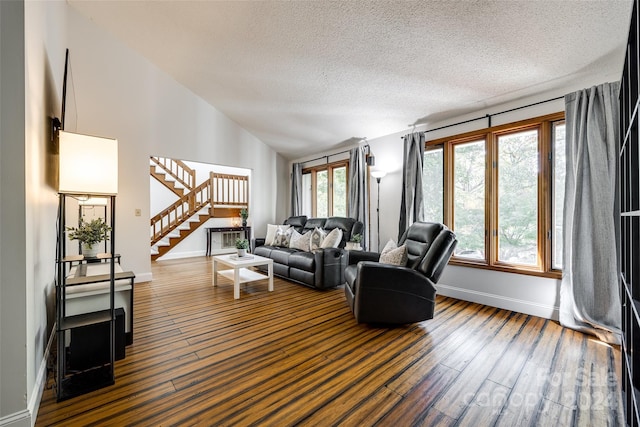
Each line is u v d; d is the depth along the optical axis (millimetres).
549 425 1413
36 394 1471
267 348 2180
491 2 1989
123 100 4109
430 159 3936
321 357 2051
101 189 1765
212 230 6984
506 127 3133
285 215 6562
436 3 2098
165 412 1474
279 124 5062
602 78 2496
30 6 1481
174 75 4527
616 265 2316
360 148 4707
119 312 2039
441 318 2840
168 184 6895
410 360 2016
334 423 1409
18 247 1296
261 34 3021
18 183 1304
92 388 1640
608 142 2355
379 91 3395
